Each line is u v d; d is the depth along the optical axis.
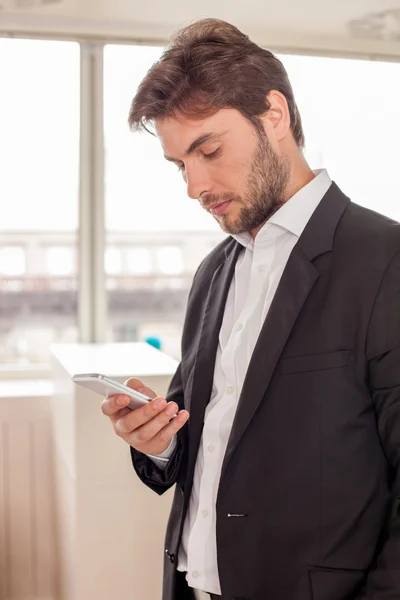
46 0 2.27
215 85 0.94
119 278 2.71
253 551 0.95
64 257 2.68
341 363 0.91
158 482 1.15
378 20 2.45
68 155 2.63
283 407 0.94
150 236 2.72
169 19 2.39
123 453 1.98
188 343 1.21
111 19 2.41
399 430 0.87
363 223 0.97
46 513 2.46
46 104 2.59
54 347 2.49
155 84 0.97
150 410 0.98
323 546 0.92
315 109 2.71
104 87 2.60
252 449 0.95
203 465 1.07
